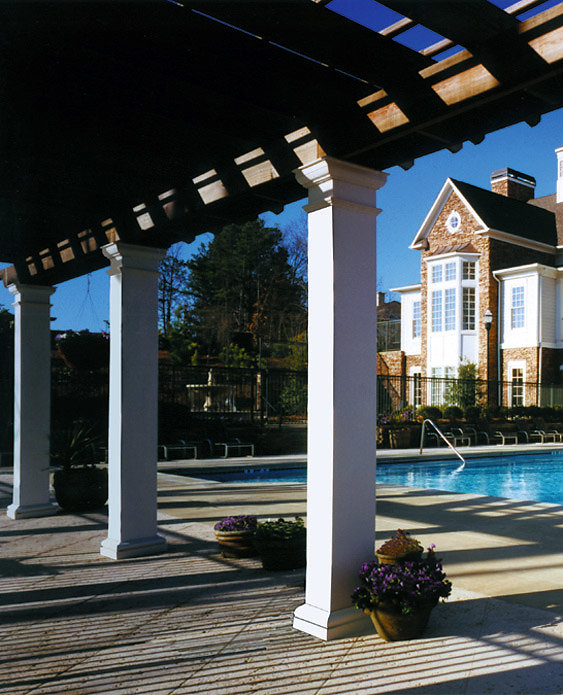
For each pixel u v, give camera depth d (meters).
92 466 7.83
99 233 5.73
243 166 4.09
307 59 3.15
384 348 33.53
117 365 5.40
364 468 3.67
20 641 3.41
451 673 2.95
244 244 41.62
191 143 4.02
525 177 28.95
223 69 3.07
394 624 3.35
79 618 3.78
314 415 3.64
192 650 3.28
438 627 3.56
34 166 4.40
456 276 24.44
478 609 3.86
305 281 41.16
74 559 5.20
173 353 31.47
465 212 24.70
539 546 5.54
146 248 5.52
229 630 3.57
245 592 4.29
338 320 3.58
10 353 13.40
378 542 5.66
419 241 26.02
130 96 3.39
